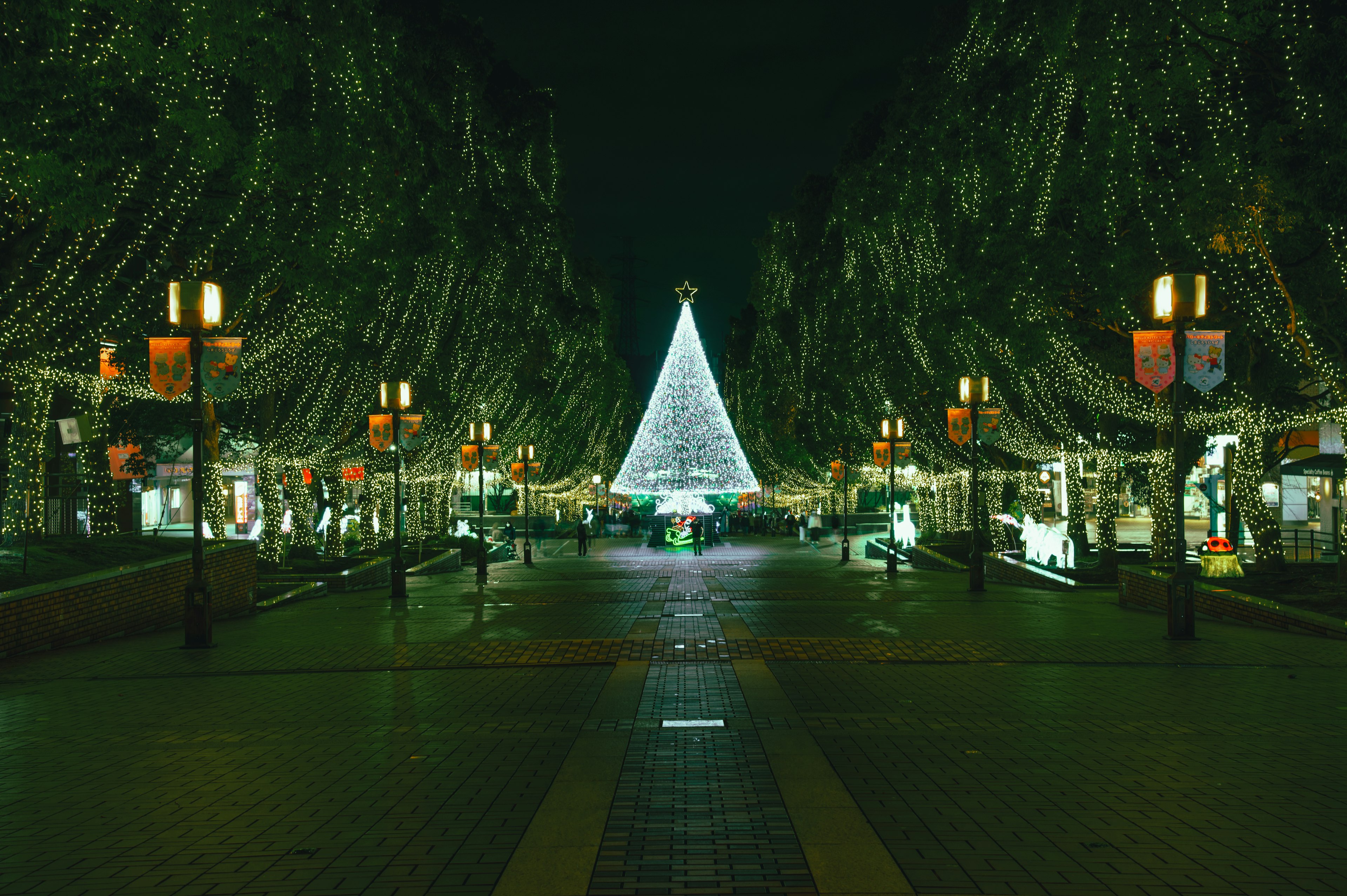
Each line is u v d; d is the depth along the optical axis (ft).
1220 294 62.90
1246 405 72.54
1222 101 52.80
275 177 56.59
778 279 185.47
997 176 76.23
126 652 42.93
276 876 16.71
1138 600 59.47
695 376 166.30
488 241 106.93
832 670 36.81
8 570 48.80
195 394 44.24
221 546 63.41
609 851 17.54
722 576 95.86
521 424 141.38
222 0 44.98
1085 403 83.25
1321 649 41.11
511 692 33.12
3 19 36.06
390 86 73.67
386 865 17.19
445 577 99.09
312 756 24.67
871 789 21.31
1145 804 20.24
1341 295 56.54
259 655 41.65
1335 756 23.98
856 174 125.49
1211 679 34.40
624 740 25.85
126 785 22.25
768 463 223.92
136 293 61.05
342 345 81.97
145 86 43.98
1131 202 61.67
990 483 115.24
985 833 18.45
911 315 102.27
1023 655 40.04
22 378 56.18
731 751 24.63
